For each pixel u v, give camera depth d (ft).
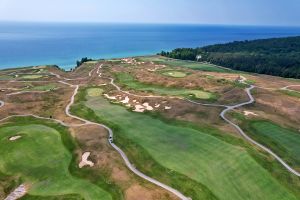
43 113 242.37
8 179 145.28
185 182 142.10
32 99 282.97
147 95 283.18
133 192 132.98
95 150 169.37
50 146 174.40
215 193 136.05
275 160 168.35
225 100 268.41
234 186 141.69
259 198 136.05
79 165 155.63
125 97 277.44
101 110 242.37
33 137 184.75
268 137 196.85
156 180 144.66
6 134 189.67
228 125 211.00
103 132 195.31
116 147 175.83
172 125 208.44
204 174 148.56
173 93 293.43
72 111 243.60
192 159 161.38
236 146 176.04
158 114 230.27
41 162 157.89
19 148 170.50
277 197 137.90
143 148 172.86
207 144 178.29
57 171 150.41
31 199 130.21
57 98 289.94
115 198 129.39
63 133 193.06
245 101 264.72
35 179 144.46
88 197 130.00
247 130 204.74
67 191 134.41
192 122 213.25
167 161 159.33
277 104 260.62
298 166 165.68
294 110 248.93
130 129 201.16
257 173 152.05
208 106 249.96
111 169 151.02
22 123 213.87
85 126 206.69
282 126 215.51
